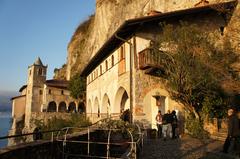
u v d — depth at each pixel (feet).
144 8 112.16
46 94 174.70
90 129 39.27
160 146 37.40
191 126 45.55
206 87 43.98
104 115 72.23
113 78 64.34
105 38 144.36
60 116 137.08
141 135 35.17
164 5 97.50
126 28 51.70
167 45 45.65
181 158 29.73
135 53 52.95
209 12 56.95
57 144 28.58
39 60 190.70
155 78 52.95
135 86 51.83
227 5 56.24
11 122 199.93
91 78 96.48
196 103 46.47
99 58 75.97
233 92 45.47
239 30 52.21
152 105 52.06
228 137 30.68
